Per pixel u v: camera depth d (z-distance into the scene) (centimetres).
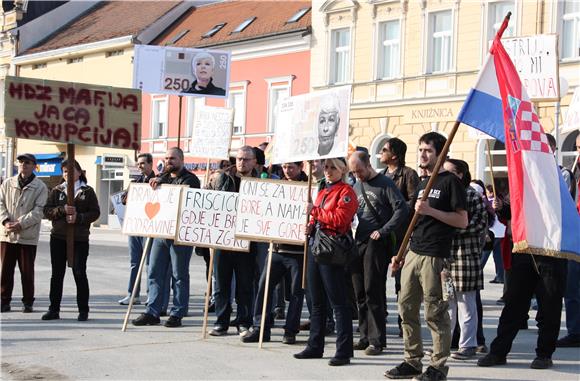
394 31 2980
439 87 2795
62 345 888
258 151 1143
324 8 3170
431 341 970
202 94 1398
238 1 3934
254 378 743
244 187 945
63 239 1062
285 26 3366
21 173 1141
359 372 779
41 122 991
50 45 4566
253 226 934
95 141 1012
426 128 2828
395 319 1143
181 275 1035
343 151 850
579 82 2414
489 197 1639
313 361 830
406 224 896
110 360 811
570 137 2466
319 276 837
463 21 2723
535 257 805
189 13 4153
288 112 934
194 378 738
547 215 740
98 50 4162
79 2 4831
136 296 1246
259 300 945
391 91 2955
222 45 3594
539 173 747
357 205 820
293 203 927
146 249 1021
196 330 1013
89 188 1078
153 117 4003
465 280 845
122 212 1282
